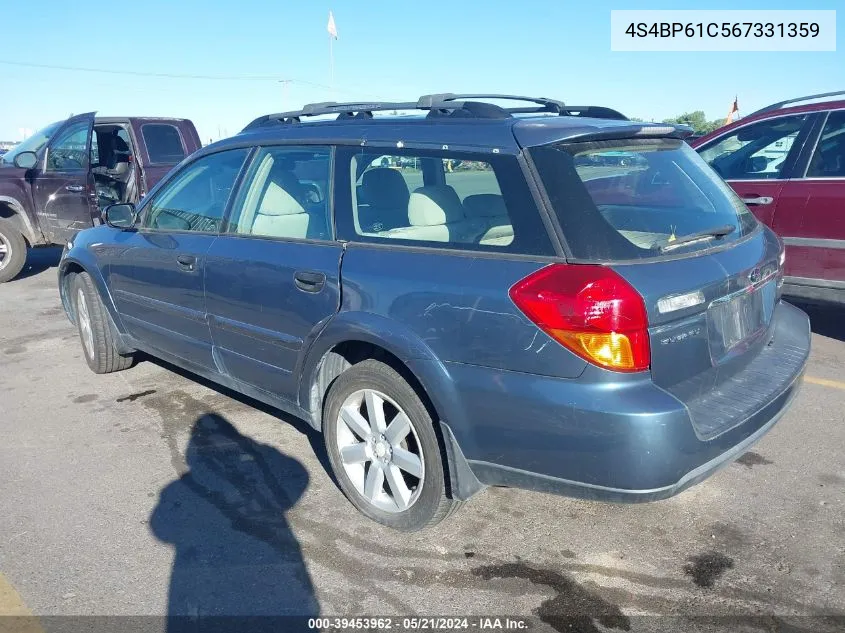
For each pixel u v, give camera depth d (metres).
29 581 2.88
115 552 3.07
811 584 2.76
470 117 3.03
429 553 3.03
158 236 4.35
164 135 9.47
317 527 3.24
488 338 2.62
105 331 5.14
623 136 2.97
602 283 2.43
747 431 2.71
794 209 5.46
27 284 9.17
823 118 5.43
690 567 2.89
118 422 4.46
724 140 6.16
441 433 2.86
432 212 2.94
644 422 2.38
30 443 4.18
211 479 3.71
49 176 8.93
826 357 5.36
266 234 3.64
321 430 3.52
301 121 3.85
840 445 3.91
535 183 2.66
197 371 4.32
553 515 3.30
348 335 3.04
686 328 2.60
